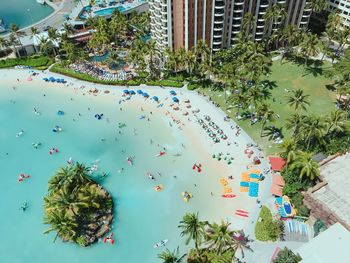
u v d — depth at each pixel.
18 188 111.00
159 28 150.12
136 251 92.19
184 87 148.38
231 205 101.31
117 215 101.00
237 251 89.19
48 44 166.00
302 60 159.62
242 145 120.19
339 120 110.38
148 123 132.38
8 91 151.75
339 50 162.12
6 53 175.75
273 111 128.38
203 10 142.12
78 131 131.12
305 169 94.94
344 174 101.38
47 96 148.50
